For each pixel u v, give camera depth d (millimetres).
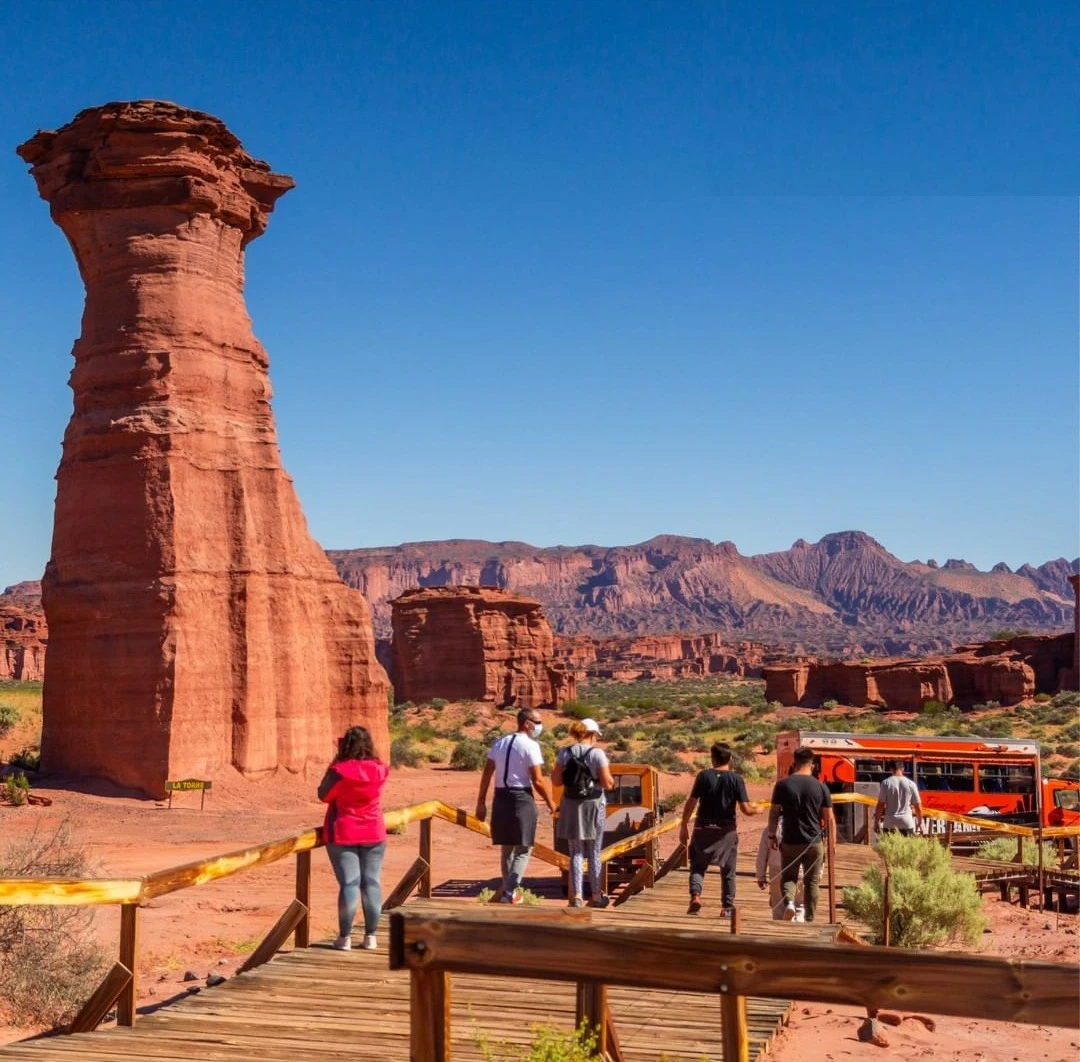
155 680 34438
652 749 68938
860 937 14305
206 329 37906
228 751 35906
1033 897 23656
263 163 40938
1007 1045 9328
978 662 112125
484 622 121000
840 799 20922
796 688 119062
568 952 4621
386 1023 8258
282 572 38719
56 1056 7559
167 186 37438
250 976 9602
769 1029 8883
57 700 36000
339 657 42156
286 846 10383
